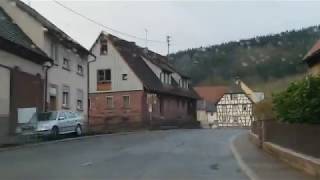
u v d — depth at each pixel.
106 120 63.03
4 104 32.19
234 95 100.62
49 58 38.50
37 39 38.91
